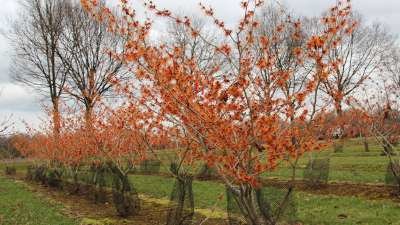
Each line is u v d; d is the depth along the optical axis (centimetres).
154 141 1483
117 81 1126
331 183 2034
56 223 1458
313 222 1320
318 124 867
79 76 3681
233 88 777
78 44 3703
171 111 837
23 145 3572
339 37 806
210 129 820
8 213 1695
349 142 3953
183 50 938
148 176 2917
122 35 871
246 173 819
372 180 2023
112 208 1761
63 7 3878
